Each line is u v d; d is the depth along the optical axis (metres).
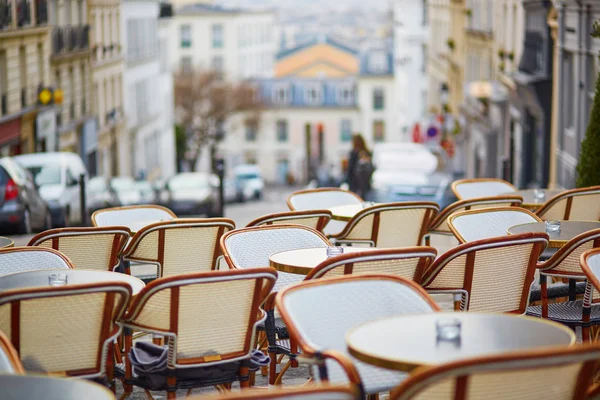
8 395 4.07
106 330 5.52
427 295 5.29
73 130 44.66
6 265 7.16
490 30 38.88
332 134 110.69
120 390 7.31
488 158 38.34
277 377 7.06
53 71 42.34
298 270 6.64
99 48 52.28
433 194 20.78
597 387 4.36
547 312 7.03
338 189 11.71
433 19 60.56
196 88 87.44
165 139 73.06
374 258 6.09
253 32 129.25
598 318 6.89
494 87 36.09
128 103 60.16
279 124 111.12
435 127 48.56
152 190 37.16
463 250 6.29
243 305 5.84
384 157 31.95
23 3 36.81
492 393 3.80
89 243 8.00
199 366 5.81
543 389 3.87
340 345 5.07
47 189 23.44
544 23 27.84
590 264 6.12
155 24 68.12
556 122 26.48
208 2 144.00
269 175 111.38
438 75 57.84
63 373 5.48
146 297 5.60
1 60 34.84
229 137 110.75
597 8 22.03
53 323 5.41
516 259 6.51
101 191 30.28
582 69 23.38
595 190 10.02
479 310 6.50
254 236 7.71
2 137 34.09
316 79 110.81
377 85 109.00
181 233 8.18
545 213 10.08
